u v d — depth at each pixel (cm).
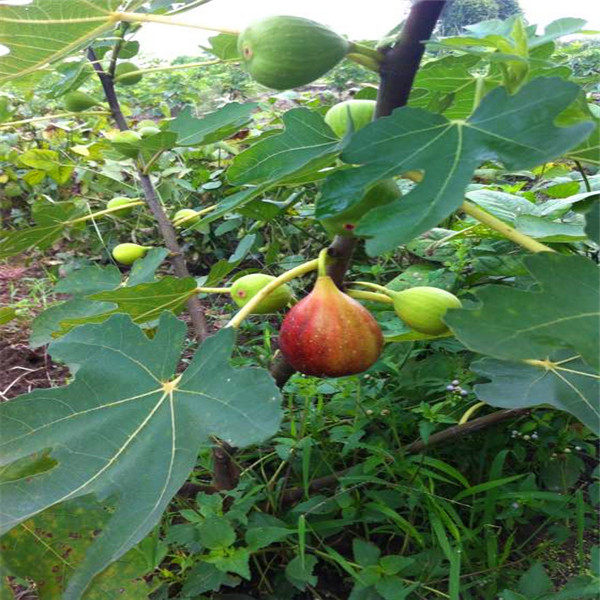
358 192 23
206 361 29
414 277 60
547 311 21
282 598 41
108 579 33
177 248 52
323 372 29
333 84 140
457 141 23
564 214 54
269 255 63
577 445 51
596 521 48
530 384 32
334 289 29
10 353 76
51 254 110
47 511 33
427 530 45
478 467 50
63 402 29
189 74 181
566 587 36
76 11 33
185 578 41
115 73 56
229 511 41
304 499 45
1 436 28
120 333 30
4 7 33
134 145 48
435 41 26
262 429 25
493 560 41
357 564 39
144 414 28
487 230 57
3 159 104
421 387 52
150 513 25
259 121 119
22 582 35
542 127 22
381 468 45
